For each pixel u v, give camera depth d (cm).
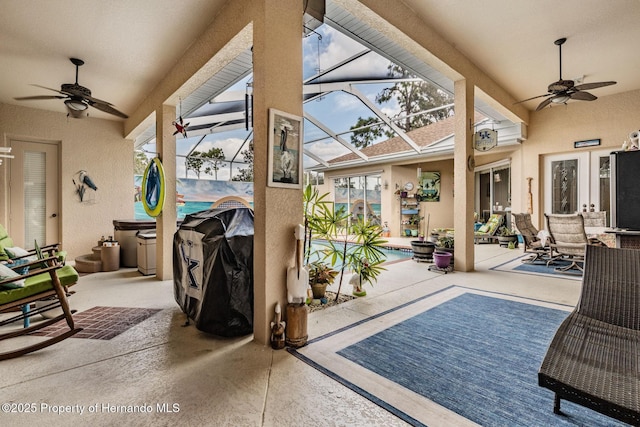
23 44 357
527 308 307
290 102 243
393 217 1027
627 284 189
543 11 349
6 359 211
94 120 628
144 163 1174
